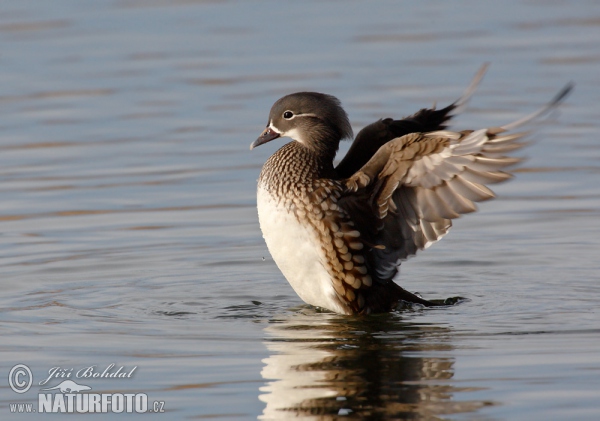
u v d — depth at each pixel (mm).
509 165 10469
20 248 14828
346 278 11977
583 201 16734
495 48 25859
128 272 13914
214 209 16656
